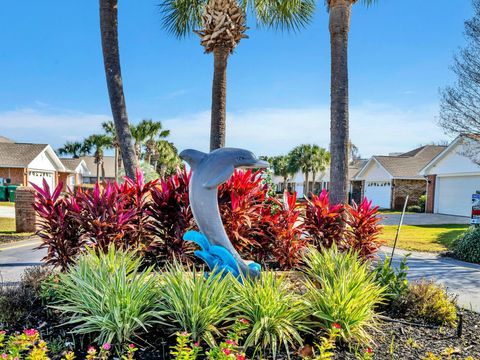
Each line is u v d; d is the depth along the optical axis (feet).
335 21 24.00
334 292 11.69
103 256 12.94
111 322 10.37
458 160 70.79
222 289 11.28
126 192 18.90
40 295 13.15
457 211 72.33
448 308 13.80
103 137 151.64
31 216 38.29
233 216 18.17
